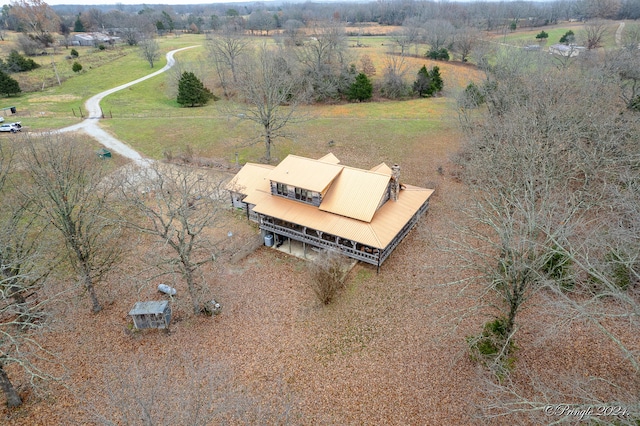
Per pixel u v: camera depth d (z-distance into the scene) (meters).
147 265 32.81
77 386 24.12
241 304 30.50
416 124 66.06
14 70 94.44
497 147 35.75
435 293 30.56
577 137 33.34
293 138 58.06
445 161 52.38
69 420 22.09
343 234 32.97
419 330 27.25
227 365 25.25
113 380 24.42
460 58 96.50
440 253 35.03
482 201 38.97
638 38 62.47
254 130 65.44
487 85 50.81
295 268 34.44
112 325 28.81
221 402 20.78
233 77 87.38
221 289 32.16
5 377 22.14
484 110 60.41
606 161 31.30
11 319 28.75
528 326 26.45
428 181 46.41
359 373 24.33
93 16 178.00
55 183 28.39
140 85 92.19
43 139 35.53
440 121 67.00
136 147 58.75
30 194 29.28
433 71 82.81
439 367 24.31
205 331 28.09
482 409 19.42
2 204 31.25
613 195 28.27
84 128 65.31
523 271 21.33
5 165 35.00
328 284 29.11
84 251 30.70
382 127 65.19
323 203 35.84
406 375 23.98
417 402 22.30
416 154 55.16
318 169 37.47
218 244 37.53
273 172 38.06
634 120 33.81
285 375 24.45
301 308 29.83
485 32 104.94
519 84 46.47
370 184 35.69
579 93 40.31
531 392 22.08
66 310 30.00
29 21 121.25
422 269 33.25
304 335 27.39
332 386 23.59
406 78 85.12
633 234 21.47
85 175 35.62
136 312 27.53
